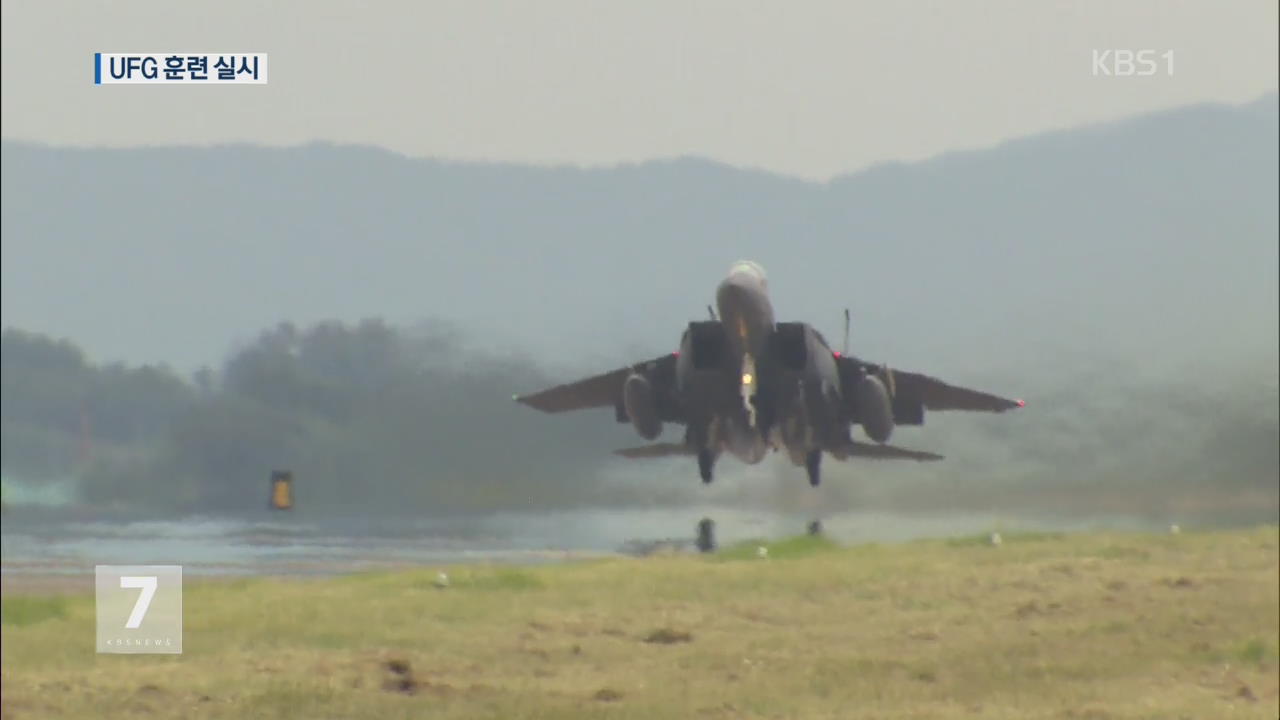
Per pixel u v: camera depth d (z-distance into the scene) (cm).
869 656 5934
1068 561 8862
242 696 4912
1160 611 6894
